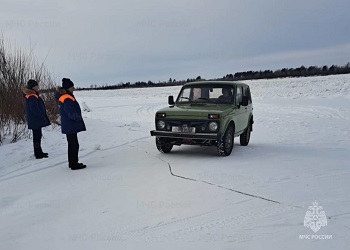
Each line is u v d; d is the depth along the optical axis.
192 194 4.96
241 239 3.49
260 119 17.38
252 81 57.94
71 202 4.96
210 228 3.80
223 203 4.55
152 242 3.55
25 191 5.58
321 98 28.41
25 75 10.92
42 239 3.81
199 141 7.60
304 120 16.27
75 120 6.75
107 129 12.06
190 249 3.34
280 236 3.52
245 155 7.85
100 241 3.66
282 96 33.81
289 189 5.05
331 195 4.75
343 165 6.59
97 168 6.91
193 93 8.91
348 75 52.75
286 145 9.42
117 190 5.39
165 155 7.98
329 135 11.22
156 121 7.93
